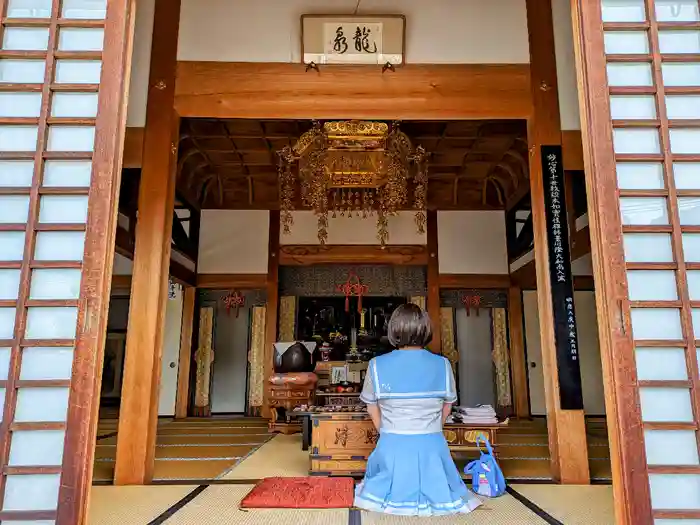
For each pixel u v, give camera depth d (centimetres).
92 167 166
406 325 252
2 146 169
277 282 743
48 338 156
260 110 364
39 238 164
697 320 159
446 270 745
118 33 178
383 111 365
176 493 275
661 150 171
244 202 765
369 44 369
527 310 754
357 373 584
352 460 313
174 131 367
